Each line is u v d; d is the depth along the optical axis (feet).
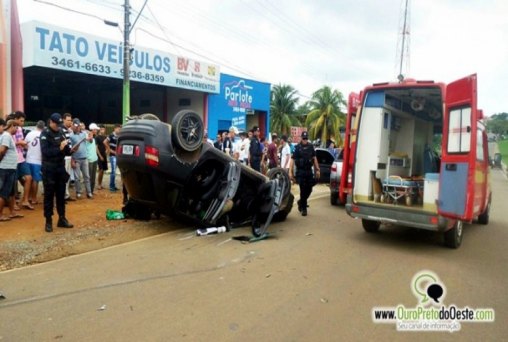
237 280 15.67
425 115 30.55
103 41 53.47
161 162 20.66
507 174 94.68
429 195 20.95
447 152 19.52
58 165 22.17
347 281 15.94
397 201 24.21
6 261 17.11
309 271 17.02
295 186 48.37
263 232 22.93
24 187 27.27
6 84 43.55
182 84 66.85
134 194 23.03
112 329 11.51
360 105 23.70
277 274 16.51
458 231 21.65
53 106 87.20
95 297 13.73
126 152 21.44
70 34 49.62
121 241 20.97
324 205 36.04
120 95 87.76
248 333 11.46
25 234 21.29
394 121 27.55
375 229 24.79
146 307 13.01
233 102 82.12
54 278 15.40
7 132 23.02
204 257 18.54
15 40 45.60
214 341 10.96
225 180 22.70
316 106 149.18
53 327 11.58
